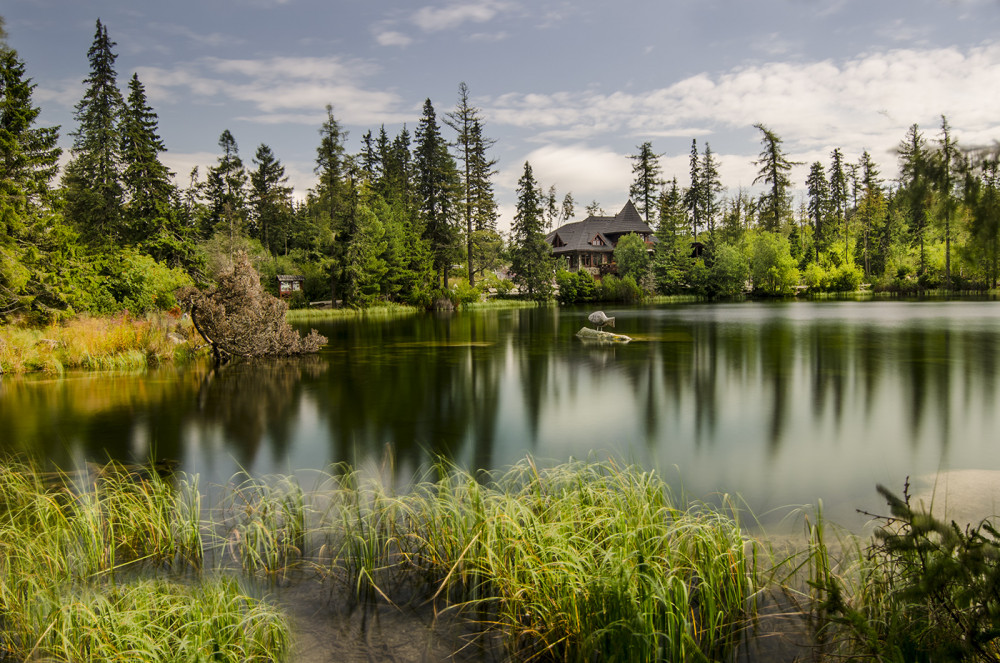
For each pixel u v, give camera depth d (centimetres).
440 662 345
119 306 2339
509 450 826
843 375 1450
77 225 4128
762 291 6344
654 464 753
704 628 369
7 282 1861
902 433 905
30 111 2095
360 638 369
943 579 264
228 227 5166
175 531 512
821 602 343
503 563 404
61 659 334
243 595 388
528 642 362
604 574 367
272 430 955
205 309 1753
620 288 6066
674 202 7775
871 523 536
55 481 692
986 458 764
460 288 5425
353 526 516
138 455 812
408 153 7681
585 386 1349
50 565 447
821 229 7581
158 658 314
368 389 1330
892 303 4697
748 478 691
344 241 4766
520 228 6372
